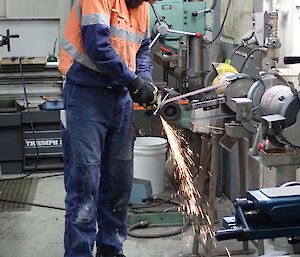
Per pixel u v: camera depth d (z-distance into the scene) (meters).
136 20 2.71
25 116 4.68
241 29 3.65
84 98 2.62
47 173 4.79
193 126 2.82
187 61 3.83
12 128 4.70
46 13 5.37
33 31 5.40
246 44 3.18
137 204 3.71
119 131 2.79
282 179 2.00
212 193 3.02
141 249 3.23
